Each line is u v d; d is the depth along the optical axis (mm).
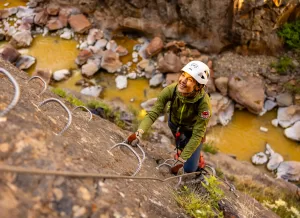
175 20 11320
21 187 1549
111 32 12406
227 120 9961
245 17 10234
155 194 2537
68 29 12547
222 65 10984
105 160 2381
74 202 1673
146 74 11008
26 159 1669
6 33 12219
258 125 9914
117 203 1908
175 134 3365
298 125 9570
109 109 7090
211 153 7754
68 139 2152
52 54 11750
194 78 2762
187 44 11570
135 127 6961
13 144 1688
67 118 2775
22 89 2479
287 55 11008
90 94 10281
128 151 3289
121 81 10797
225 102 10156
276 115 10070
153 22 11711
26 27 12398
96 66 10914
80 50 11930
